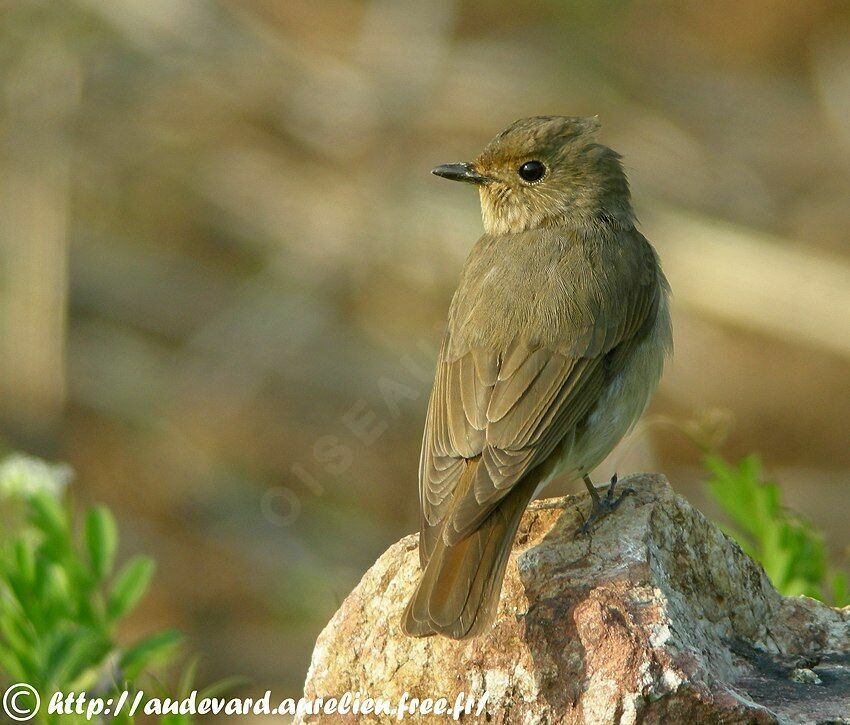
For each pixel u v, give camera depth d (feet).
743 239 50.16
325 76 55.42
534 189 28.37
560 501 25.08
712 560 24.18
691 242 50.08
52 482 31.91
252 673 39.17
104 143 52.39
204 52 55.67
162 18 56.03
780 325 48.29
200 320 49.01
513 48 57.26
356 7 57.67
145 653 28.07
